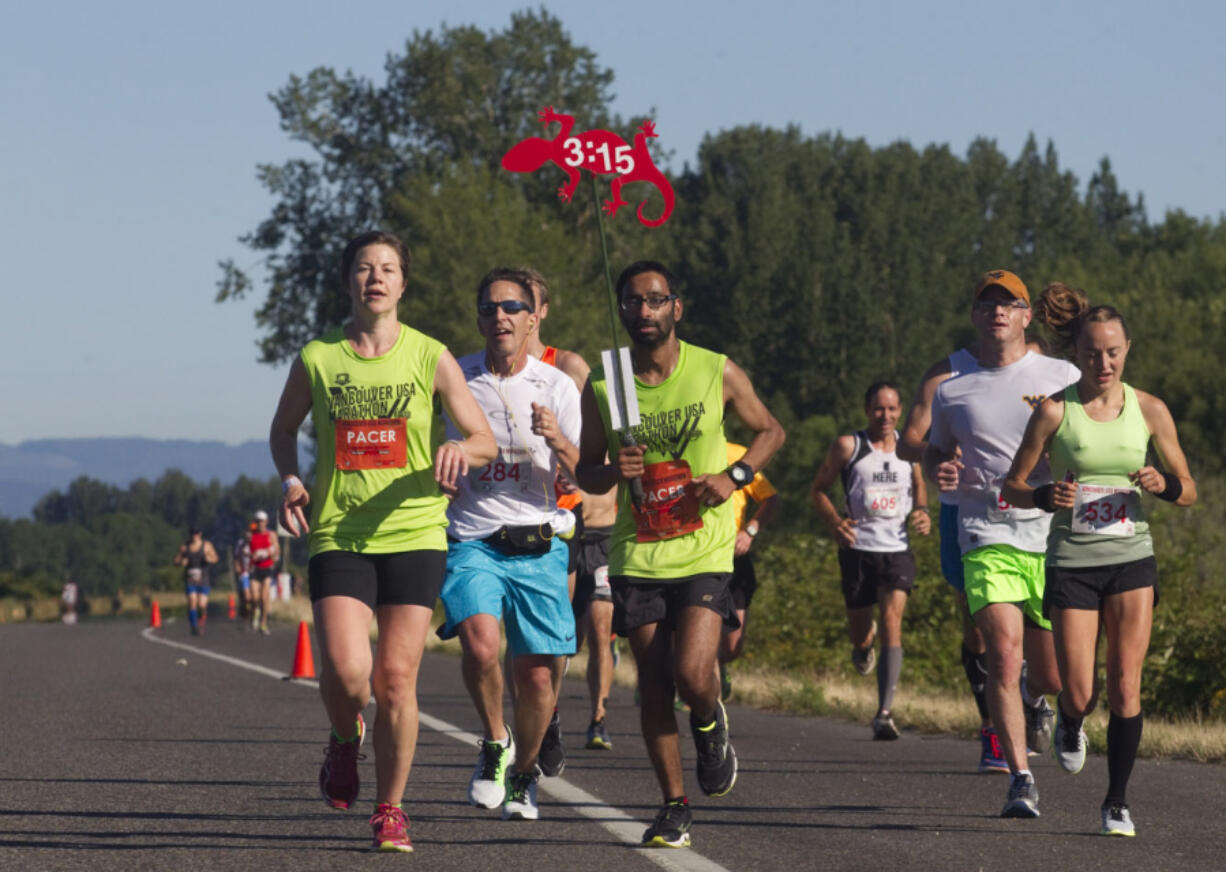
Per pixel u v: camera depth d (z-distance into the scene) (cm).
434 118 13150
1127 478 1633
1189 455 13938
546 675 1672
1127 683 1600
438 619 6588
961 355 1955
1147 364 14775
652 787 1931
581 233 13150
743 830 1596
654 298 1504
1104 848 1491
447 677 4153
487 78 13350
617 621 1515
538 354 1958
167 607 19288
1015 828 1617
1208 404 14175
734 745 2486
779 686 3494
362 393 1459
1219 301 15112
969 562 1830
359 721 1487
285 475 1481
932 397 2086
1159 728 2527
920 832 1588
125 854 1438
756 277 19738
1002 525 1822
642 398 1522
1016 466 1675
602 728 2381
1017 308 1877
